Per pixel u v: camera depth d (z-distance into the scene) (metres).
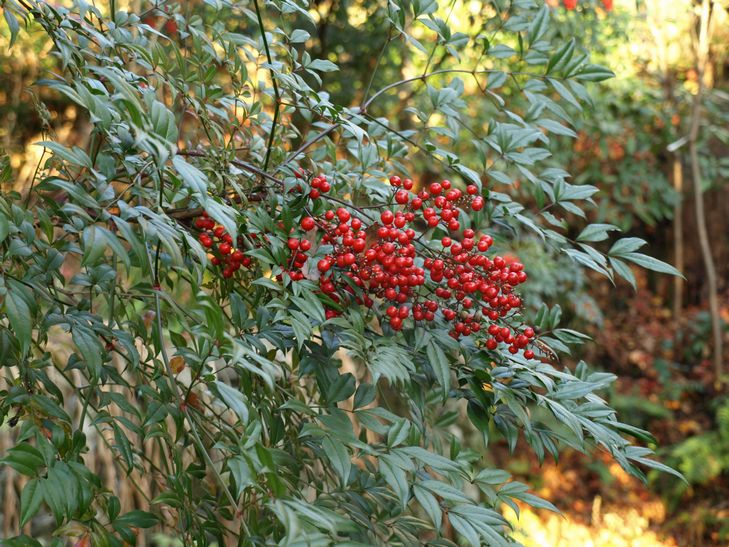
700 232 3.70
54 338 1.60
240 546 0.79
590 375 0.97
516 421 0.96
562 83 1.04
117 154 0.90
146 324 1.17
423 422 0.95
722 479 3.26
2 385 1.40
